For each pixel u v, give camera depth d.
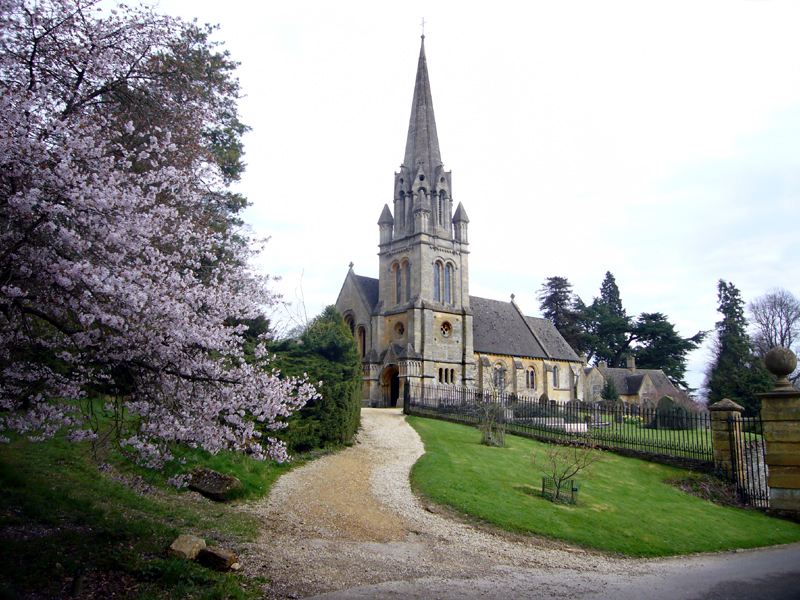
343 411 24.41
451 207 58.41
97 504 11.91
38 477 12.46
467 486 18.34
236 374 10.62
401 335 53.88
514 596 9.98
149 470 14.85
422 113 59.59
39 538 9.53
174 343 9.53
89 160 9.16
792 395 20.11
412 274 54.44
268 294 14.55
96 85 11.60
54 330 10.77
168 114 13.55
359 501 16.50
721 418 23.44
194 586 8.96
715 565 13.42
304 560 11.24
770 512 20.14
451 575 11.16
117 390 11.17
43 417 9.11
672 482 23.31
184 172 12.53
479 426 31.92
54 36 10.44
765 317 74.88
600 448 28.25
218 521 12.98
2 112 8.05
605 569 12.56
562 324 93.12
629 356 89.75
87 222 8.70
